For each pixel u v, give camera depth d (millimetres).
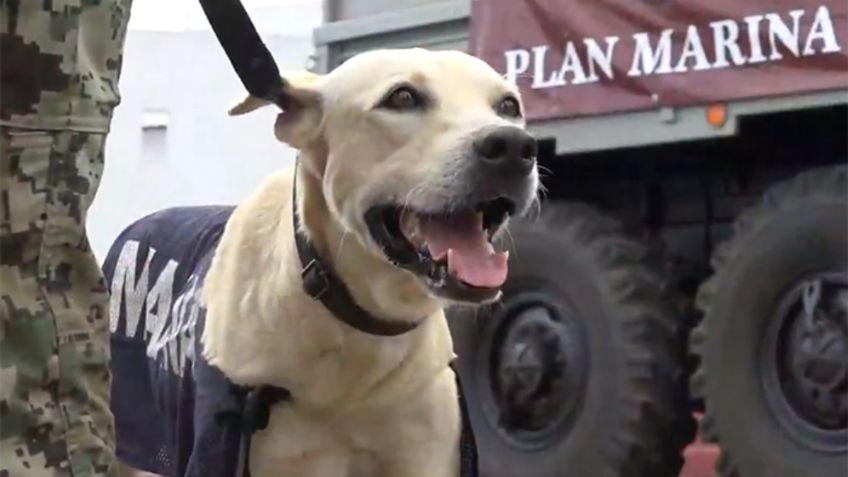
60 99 2818
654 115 6445
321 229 3938
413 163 3799
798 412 6094
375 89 3877
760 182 7109
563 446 6711
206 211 5133
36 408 2785
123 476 5387
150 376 4809
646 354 6480
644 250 6789
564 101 6781
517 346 6957
